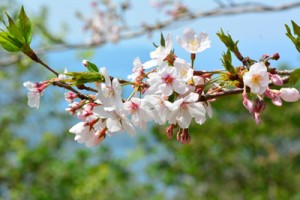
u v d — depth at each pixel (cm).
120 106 188
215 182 1381
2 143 1194
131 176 1353
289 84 192
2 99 1320
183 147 1290
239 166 1375
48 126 1338
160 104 193
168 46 204
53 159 1178
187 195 1432
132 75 201
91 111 206
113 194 1338
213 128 1312
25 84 202
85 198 1181
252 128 1298
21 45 202
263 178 1369
